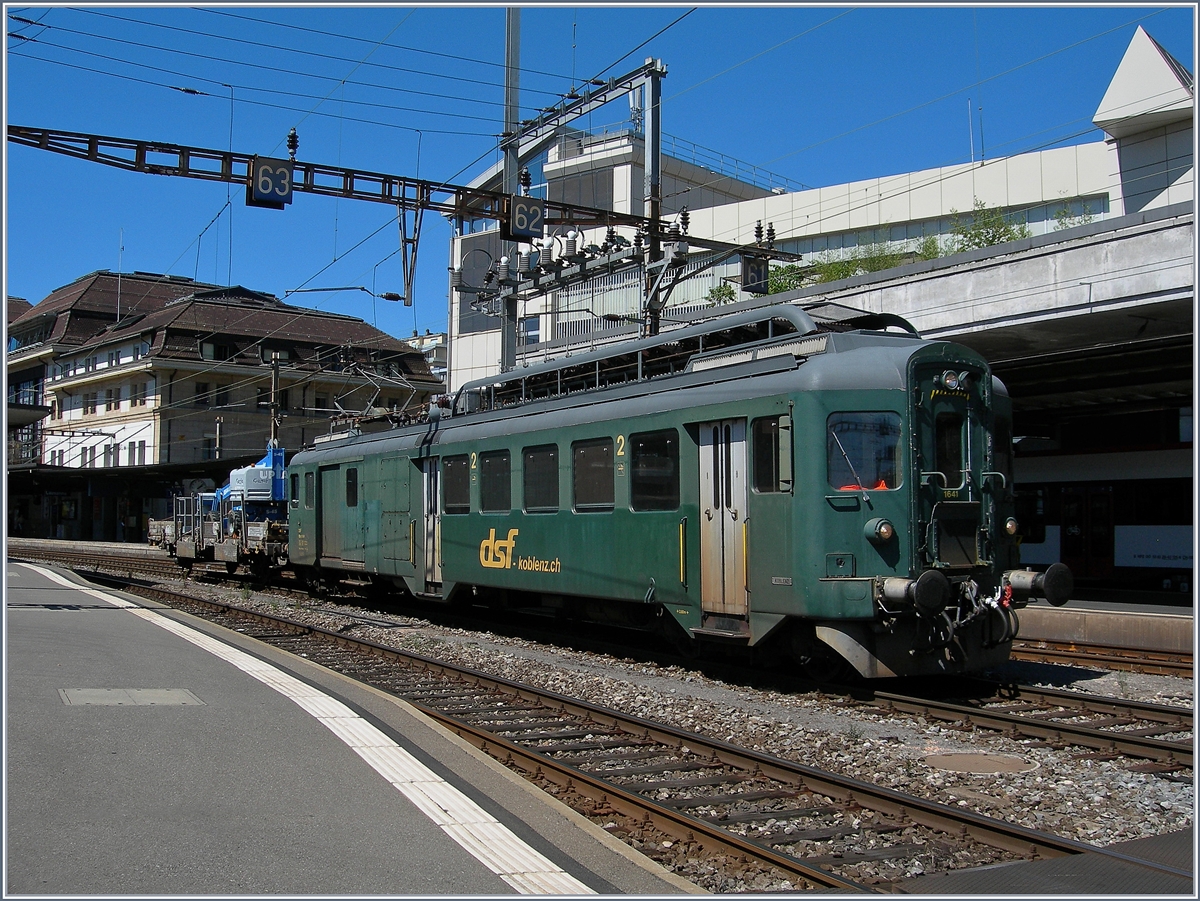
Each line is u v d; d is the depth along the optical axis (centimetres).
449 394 1748
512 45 2509
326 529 2072
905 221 4272
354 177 1617
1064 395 1977
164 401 5103
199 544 2805
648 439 1220
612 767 761
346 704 896
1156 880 507
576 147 4900
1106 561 2066
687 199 4956
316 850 521
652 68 2012
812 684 1066
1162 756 780
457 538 1587
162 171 1473
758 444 1073
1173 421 1980
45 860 497
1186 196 3198
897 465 1015
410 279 1673
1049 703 1009
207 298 5722
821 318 1123
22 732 745
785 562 1029
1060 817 641
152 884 470
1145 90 3297
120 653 1156
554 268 2175
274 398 3444
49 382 6166
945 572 1020
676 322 2508
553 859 518
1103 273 1611
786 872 532
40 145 1379
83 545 5091
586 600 1402
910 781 720
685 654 1242
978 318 1792
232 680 1005
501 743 798
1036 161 3978
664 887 484
